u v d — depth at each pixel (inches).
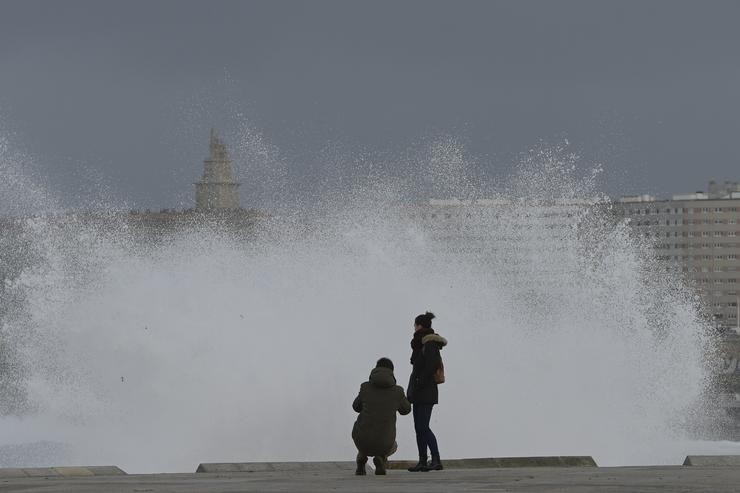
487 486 1804.9
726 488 1713.8
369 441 2169.0
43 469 2267.5
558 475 2018.9
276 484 1883.6
